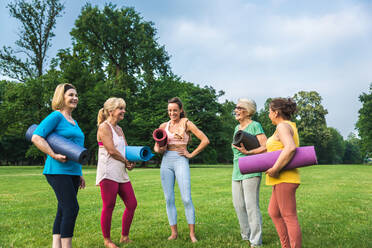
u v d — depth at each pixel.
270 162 2.82
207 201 6.91
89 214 5.51
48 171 2.84
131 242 3.70
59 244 2.97
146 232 4.21
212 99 41.78
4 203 6.85
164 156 4.11
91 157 38.03
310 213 5.38
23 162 52.94
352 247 3.40
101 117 3.86
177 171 3.96
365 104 43.72
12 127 30.52
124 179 3.71
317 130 57.91
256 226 3.41
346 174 16.59
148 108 33.62
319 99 59.44
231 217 5.13
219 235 3.96
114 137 3.65
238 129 3.93
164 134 3.94
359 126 44.69
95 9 32.78
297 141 2.84
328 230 4.22
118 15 34.22
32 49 29.28
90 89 32.00
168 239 3.83
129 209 3.73
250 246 3.47
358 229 4.25
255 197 3.48
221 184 11.10
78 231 4.27
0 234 4.10
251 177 3.49
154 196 7.80
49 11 29.59
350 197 7.41
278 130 2.79
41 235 4.05
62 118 2.98
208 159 51.28
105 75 36.28
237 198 3.74
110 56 33.84
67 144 2.79
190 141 4.24
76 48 35.56
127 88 33.44
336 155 83.38
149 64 34.69
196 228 4.42
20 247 3.50
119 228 4.48
